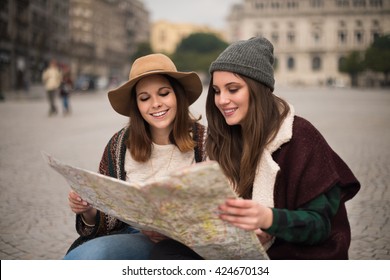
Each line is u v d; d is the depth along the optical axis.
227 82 2.17
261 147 2.15
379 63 82.44
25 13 56.38
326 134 13.09
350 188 2.16
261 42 2.24
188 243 1.96
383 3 108.75
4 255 4.34
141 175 2.65
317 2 110.94
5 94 39.53
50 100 19.81
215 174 1.64
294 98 37.97
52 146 11.05
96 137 12.79
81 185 2.07
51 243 4.69
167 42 162.38
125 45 125.56
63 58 73.75
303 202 2.02
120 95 2.59
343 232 2.12
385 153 9.78
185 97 2.62
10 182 7.29
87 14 95.38
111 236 2.34
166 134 2.65
